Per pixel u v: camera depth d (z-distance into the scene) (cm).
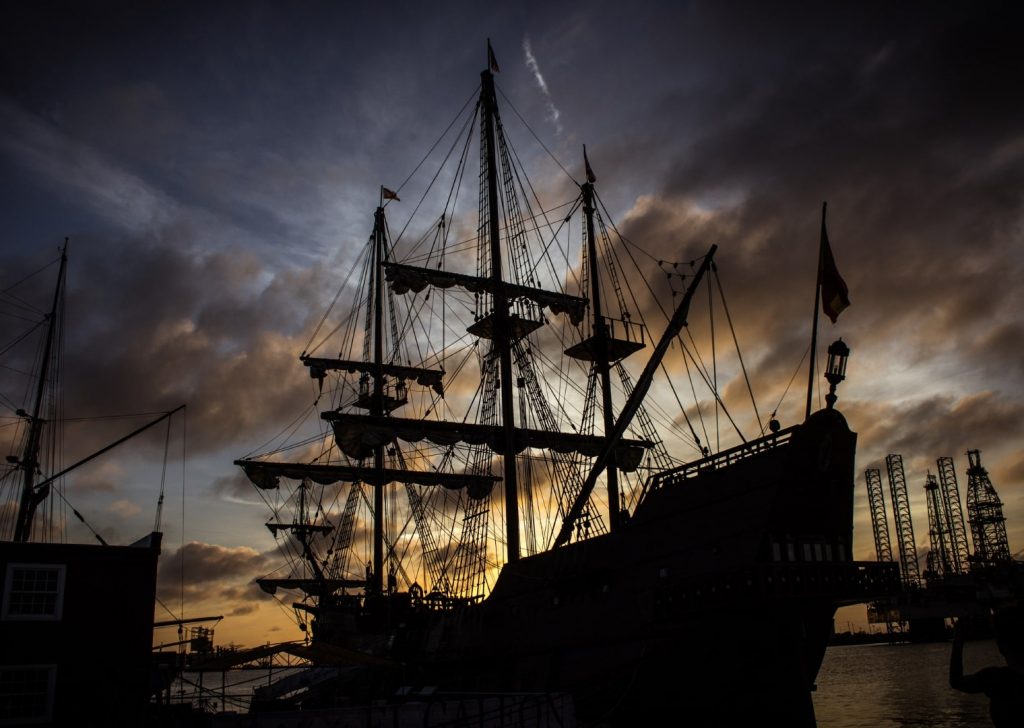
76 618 2942
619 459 5434
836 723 4497
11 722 2747
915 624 18150
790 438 2780
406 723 2853
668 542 3102
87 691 2889
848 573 2798
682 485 3156
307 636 6400
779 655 2741
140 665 2997
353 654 3653
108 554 3061
